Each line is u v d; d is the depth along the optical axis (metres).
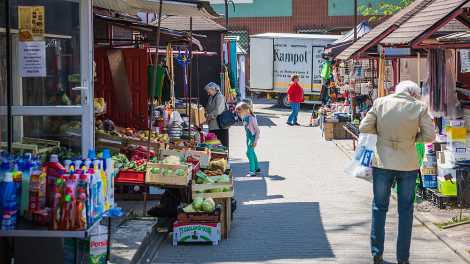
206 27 18.69
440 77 7.38
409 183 4.98
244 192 8.60
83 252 4.18
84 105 5.30
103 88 8.43
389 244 5.80
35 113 5.24
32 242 3.90
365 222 6.71
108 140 6.96
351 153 12.16
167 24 18.75
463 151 7.19
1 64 5.20
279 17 32.06
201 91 18.98
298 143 14.16
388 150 4.98
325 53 17.11
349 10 31.41
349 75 14.18
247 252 5.56
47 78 5.28
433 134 4.91
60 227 3.55
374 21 31.09
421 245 5.72
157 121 9.08
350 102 14.62
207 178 6.24
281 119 20.28
